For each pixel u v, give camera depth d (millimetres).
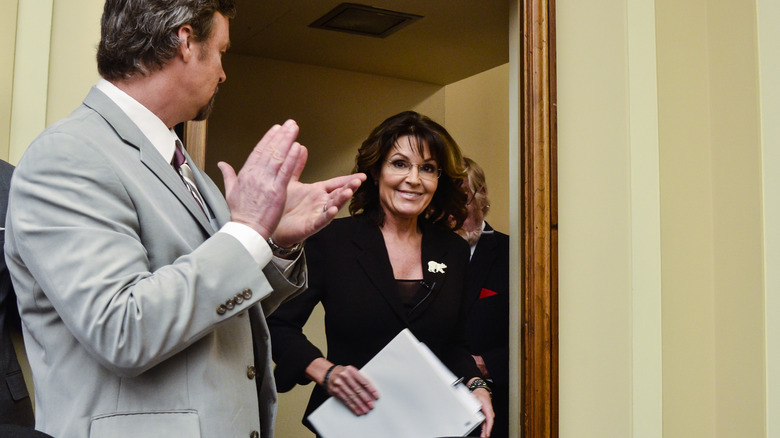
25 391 1662
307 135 4473
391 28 3867
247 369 1452
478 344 3078
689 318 2883
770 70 2846
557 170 2803
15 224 1241
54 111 2062
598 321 2750
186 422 1306
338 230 2574
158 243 1321
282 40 4070
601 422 2721
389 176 2568
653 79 2764
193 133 2355
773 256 2805
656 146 2750
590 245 2781
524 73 2809
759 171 2822
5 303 1632
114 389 1294
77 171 1245
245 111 4320
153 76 1417
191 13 1411
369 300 2484
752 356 2812
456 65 4457
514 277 3000
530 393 2715
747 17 2887
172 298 1211
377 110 4672
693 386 2873
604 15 2803
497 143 4820
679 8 2951
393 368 2295
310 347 2414
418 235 2676
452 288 2613
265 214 1319
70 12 2098
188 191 1423
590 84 2816
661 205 2852
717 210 2947
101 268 1200
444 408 2242
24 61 1994
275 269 1503
